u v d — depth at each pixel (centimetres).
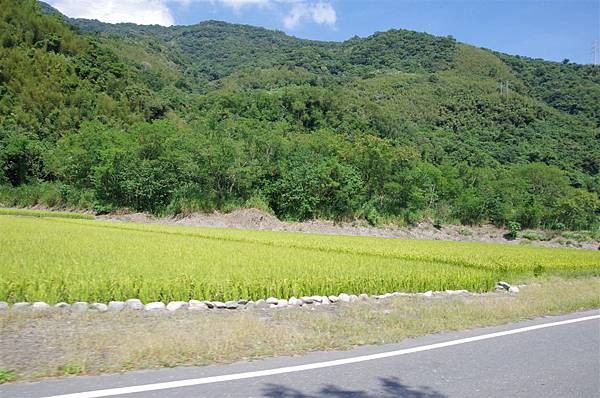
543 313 1009
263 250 1977
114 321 762
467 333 782
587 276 1995
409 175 5006
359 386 500
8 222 3019
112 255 1523
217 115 8038
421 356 627
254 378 506
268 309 943
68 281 978
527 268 1873
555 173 5725
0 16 8894
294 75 13675
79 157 5000
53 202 5066
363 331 745
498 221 5338
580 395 511
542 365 613
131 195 4569
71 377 490
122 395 439
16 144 5681
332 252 2155
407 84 12300
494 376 559
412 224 5003
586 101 10600
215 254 1714
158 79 11712
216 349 596
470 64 14762
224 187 4644
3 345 603
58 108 7581
